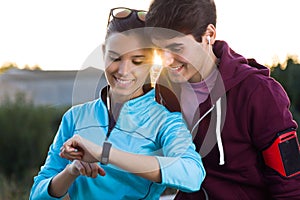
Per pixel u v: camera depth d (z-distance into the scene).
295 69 11.53
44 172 2.57
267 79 2.91
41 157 10.70
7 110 10.98
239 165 2.93
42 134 10.89
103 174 2.33
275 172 2.89
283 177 2.87
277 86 2.92
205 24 2.85
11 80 17.94
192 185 2.37
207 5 2.86
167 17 2.76
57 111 11.59
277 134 2.83
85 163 2.31
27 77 17.88
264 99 2.84
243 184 2.97
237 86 2.86
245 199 2.98
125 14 2.42
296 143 2.88
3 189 8.96
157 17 2.77
